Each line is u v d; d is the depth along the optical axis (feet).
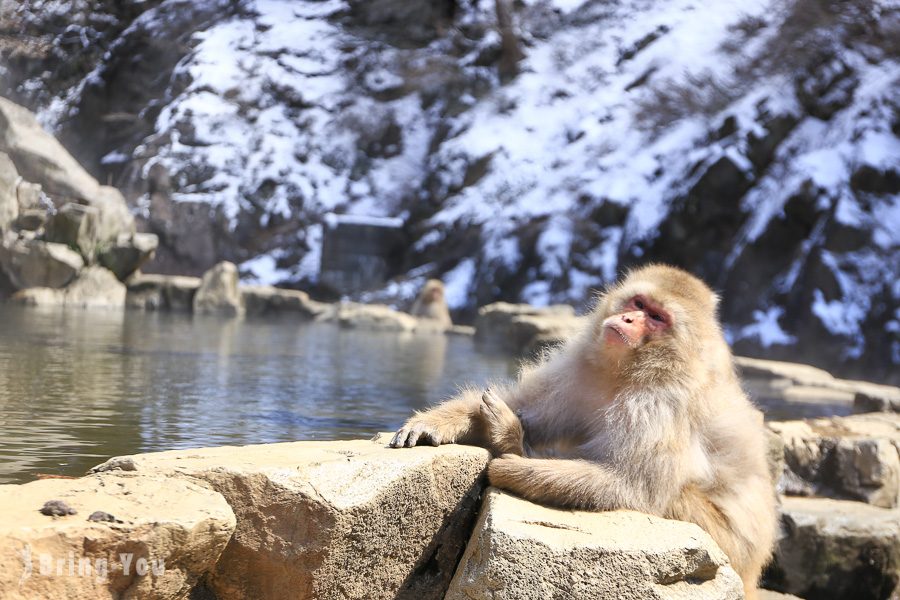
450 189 84.89
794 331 62.03
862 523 15.69
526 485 9.86
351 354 33.42
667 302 10.53
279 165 85.87
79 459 12.21
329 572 8.66
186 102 86.33
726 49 85.66
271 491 8.41
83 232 45.16
